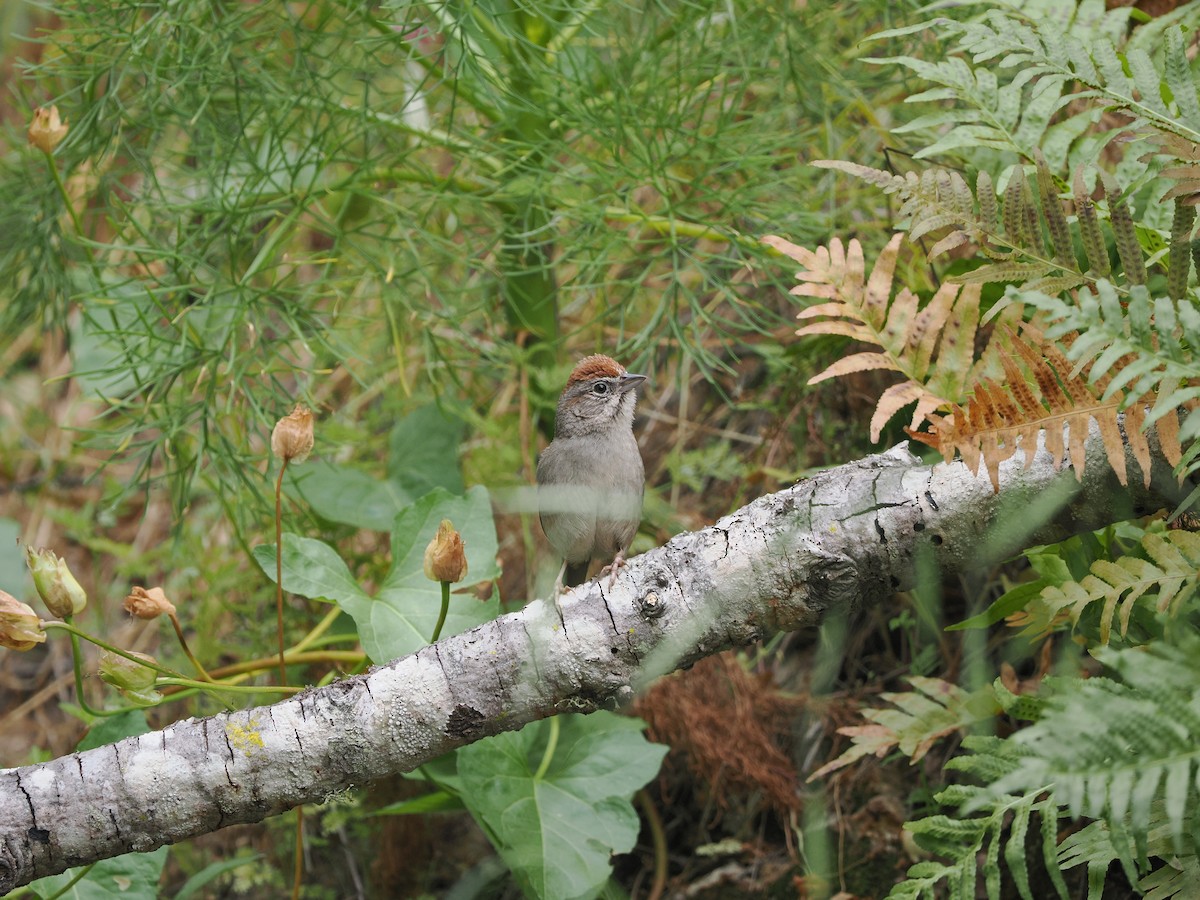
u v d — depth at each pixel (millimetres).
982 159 5328
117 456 7656
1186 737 2990
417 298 7598
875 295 4102
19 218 7895
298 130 7266
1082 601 3828
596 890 5188
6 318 8141
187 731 4285
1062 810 3943
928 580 4270
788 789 6383
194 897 7562
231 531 8578
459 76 6762
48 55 7672
